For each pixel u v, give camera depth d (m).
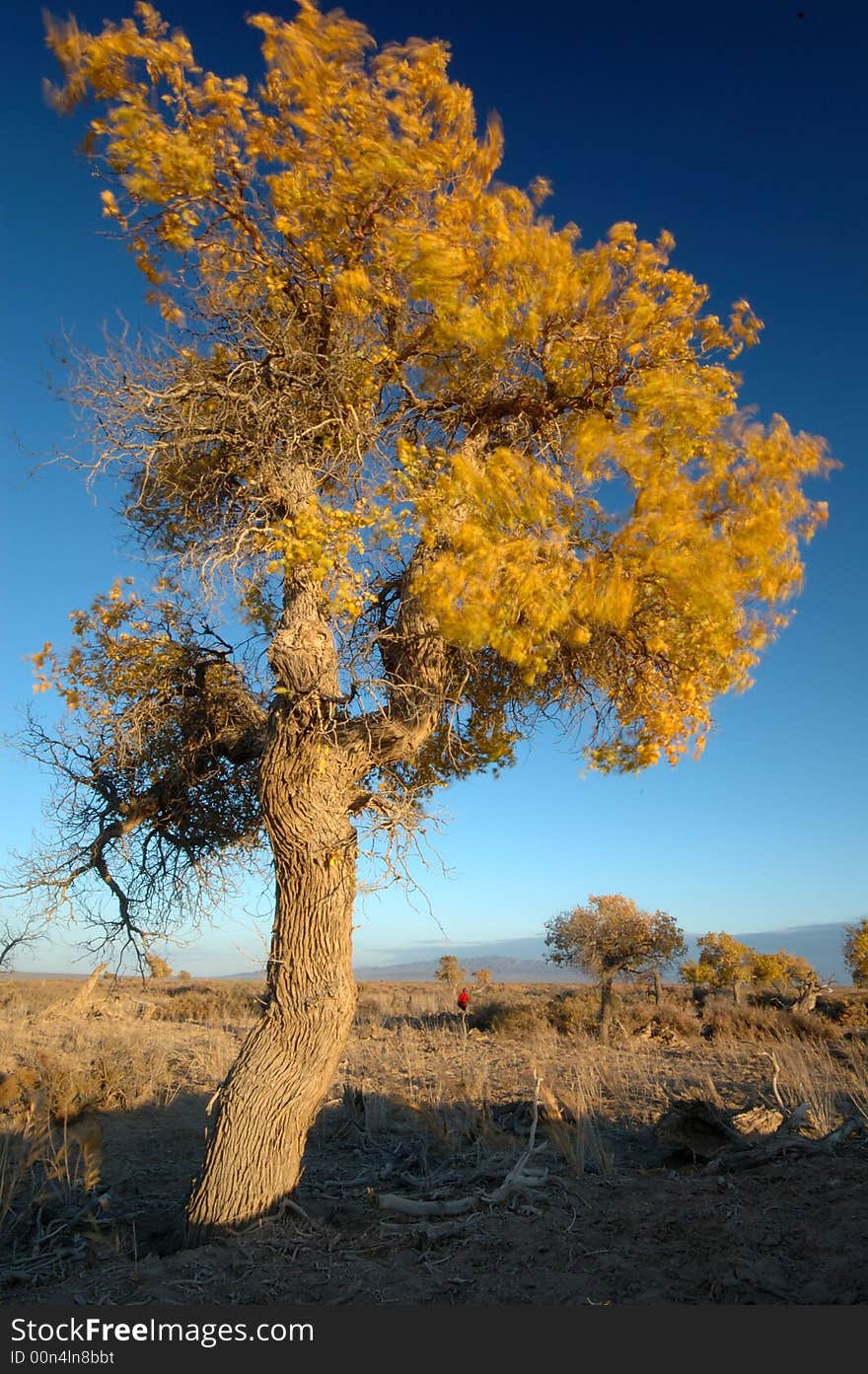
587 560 5.98
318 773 6.20
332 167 6.02
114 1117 9.98
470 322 6.23
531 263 6.32
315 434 6.87
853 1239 4.71
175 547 7.61
